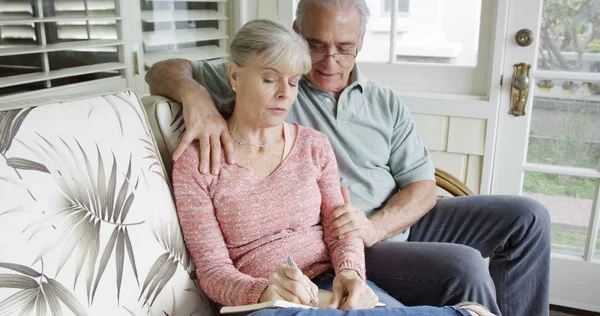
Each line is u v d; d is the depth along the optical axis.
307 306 0.99
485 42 2.04
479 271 1.29
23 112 0.96
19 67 1.39
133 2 1.63
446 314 1.01
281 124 1.31
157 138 1.28
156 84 1.41
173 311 1.12
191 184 1.20
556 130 2.03
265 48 1.15
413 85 2.18
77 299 0.92
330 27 1.43
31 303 0.85
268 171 1.27
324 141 1.37
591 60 1.93
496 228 1.54
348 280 1.16
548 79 1.99
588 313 2.12
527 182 2.12
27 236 0.88
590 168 2.02
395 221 1.48
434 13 2.08
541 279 1.53
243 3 2.15
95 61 1.59
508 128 2.05
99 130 1.08
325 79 1.51
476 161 2.10
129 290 1.02
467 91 2.12
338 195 1.35
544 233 1.50
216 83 1.52
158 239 1.12
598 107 1.96
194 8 1.95
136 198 1.10
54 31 1.44
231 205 1.22
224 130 1.25
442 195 2.17
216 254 1.18
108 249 1.00
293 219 1.27
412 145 1.64
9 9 1.31
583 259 2.09
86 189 1.00
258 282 1.09
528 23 1.93
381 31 2.16
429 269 1.31
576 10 1.90
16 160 0.91
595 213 2.04
